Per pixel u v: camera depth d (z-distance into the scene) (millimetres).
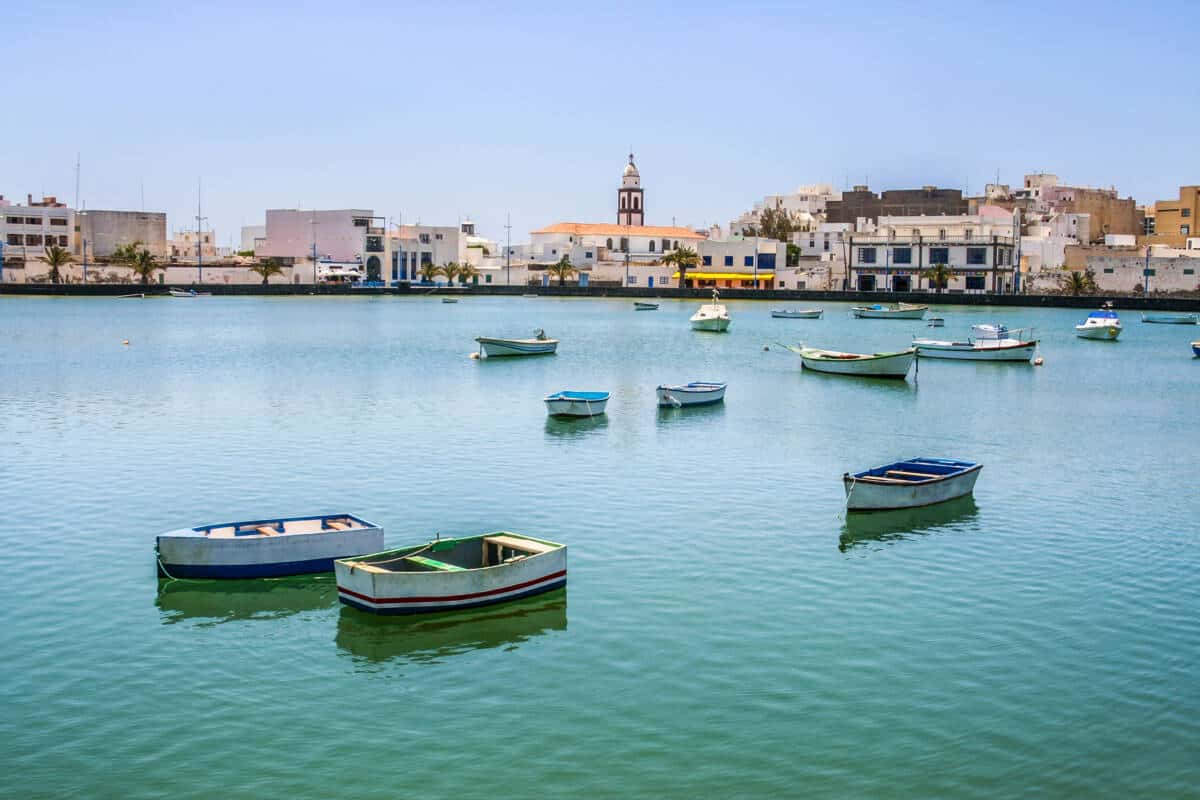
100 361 98062
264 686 27062
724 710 25812
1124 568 35875
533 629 30422
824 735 24703
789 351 114500
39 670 27828
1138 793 22609
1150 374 96062
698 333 142875
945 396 79125
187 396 73875
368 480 47125
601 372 93250
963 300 196375
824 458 53375
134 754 23859
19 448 54031
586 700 26312
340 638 29875
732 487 46406
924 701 26266
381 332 139250
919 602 32594
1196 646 29469
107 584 33781
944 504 44000
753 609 31875
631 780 22969
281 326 148375
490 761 23656
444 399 73500
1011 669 28000
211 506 42656
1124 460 54156
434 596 31016
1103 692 26781
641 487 46219
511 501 43562
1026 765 23547
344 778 22984
